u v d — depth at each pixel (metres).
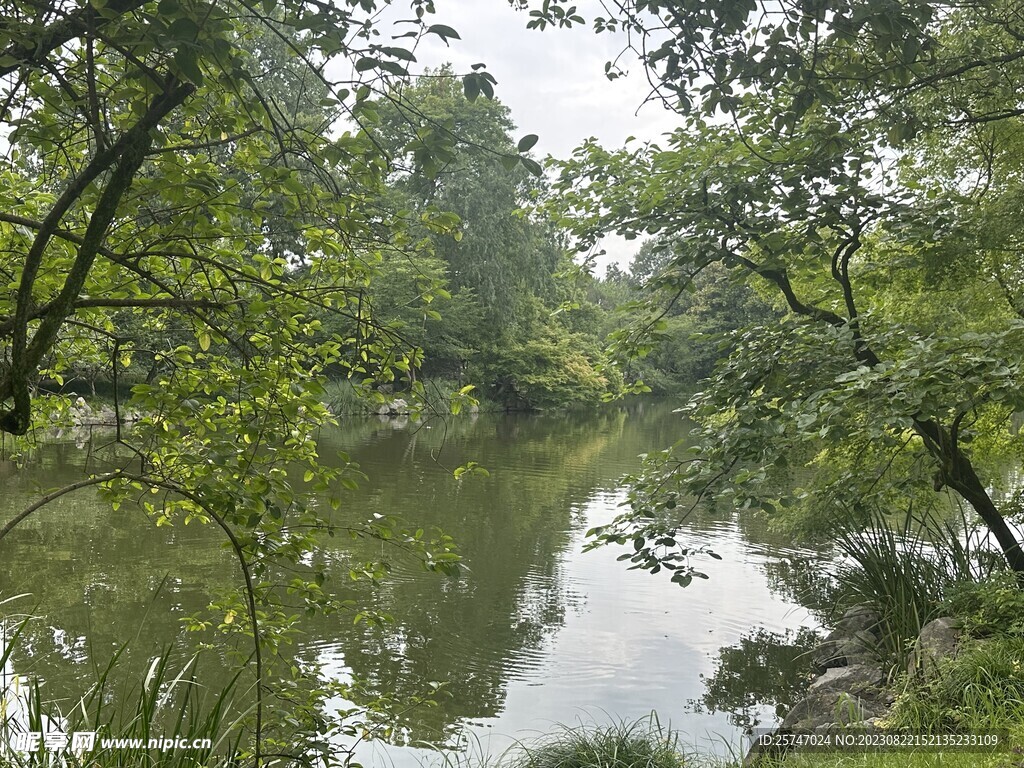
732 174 6.34
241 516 3.37
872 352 6.13
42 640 7.57
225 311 3.29
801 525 9.66
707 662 7.96
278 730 4.20
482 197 37.03
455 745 6.06
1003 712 4.48
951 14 6.33
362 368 3.74
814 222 6.37
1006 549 6.82
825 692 6.31
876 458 7.75
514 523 13.81
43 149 3.44
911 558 8.23
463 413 3.73
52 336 2.38
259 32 3.01
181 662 7.20
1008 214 6.40
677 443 6.20
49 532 11.61
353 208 3.43
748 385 5.93
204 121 3.55
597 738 5.44
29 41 2.22
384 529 3.81
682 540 12.98
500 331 42.62
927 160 8.59
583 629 8.82
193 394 3.61
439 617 9.03
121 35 2.15
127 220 3.36
